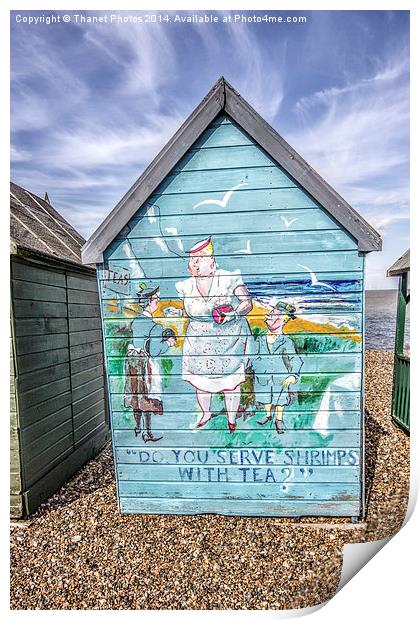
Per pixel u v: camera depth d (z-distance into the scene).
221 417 3.75
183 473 3.84
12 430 4.00
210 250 3.64
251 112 3.45
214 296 3.67
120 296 3.76
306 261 3.57
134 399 3.82
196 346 3.72
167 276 3.71
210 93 3.47
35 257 4.29
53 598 3.04
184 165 3.61
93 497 4.45
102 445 6.14
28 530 3.86
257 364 3.68
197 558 3.36
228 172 3.57
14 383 3.97
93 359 5.88
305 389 3.65
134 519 3.89
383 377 10.41
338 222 3.51
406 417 6.27
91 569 3.31
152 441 3.84
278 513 3.77
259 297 3.63
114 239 3.71
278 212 3.56
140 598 3.01
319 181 3.44
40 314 4.45
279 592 3.01
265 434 3.72
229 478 3.79
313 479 3.71
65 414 4.97
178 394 3.78
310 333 3.61
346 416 3.64
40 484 4.31
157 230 3.68
